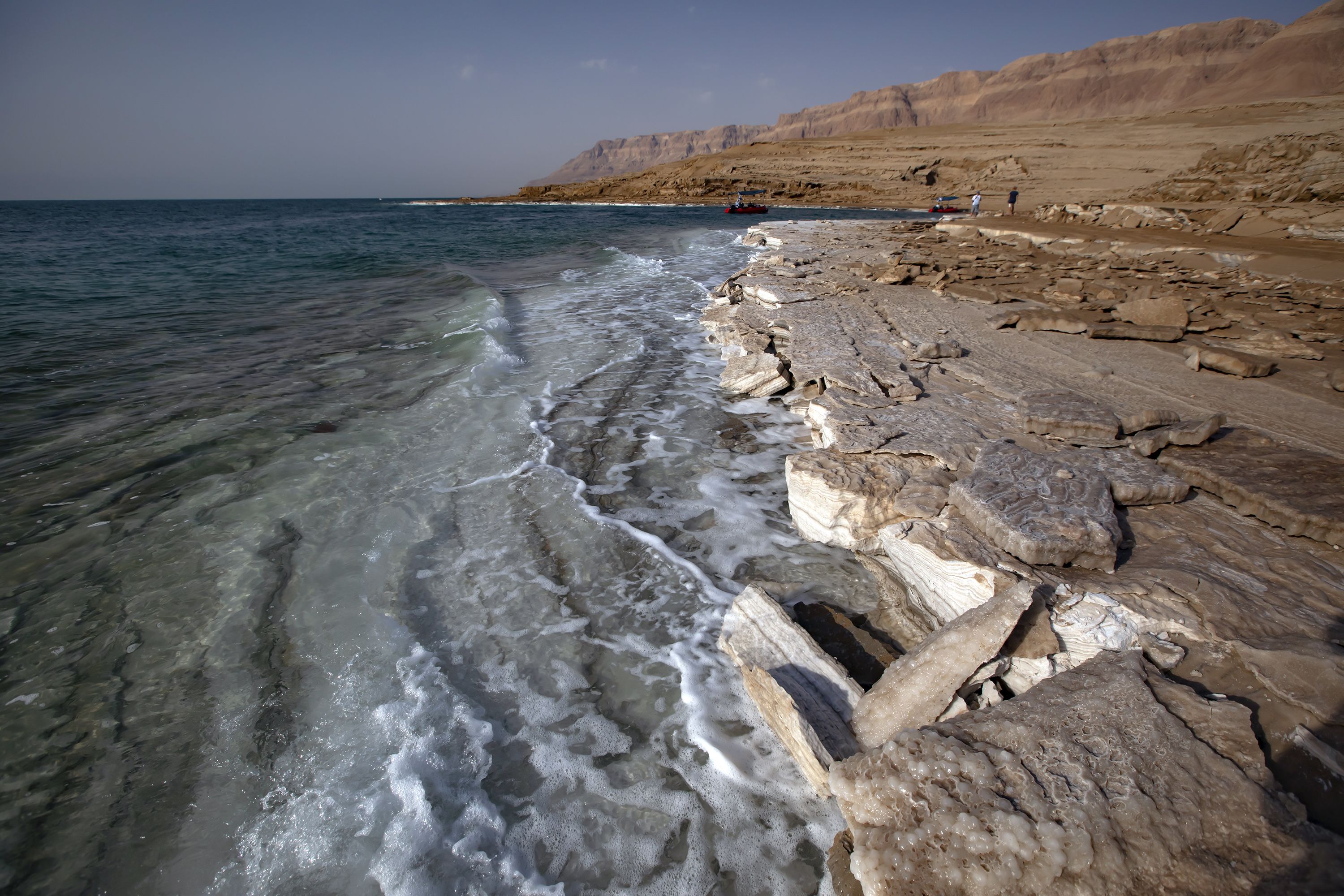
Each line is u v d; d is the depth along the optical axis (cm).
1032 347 748
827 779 244
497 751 277
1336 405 534
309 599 371
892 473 418
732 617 333
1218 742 210
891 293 1113
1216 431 411
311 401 678
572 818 250
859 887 216
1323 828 185
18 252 2278
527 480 511
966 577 306
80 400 671
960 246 1809
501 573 399
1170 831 187
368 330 1013
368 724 287
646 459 557
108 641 337
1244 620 261
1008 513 318
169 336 964
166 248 2473
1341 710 216
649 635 349
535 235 2945
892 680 266
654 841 242
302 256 2125
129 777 263
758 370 701
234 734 282
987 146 6284
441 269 1709
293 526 445
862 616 357
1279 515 332
